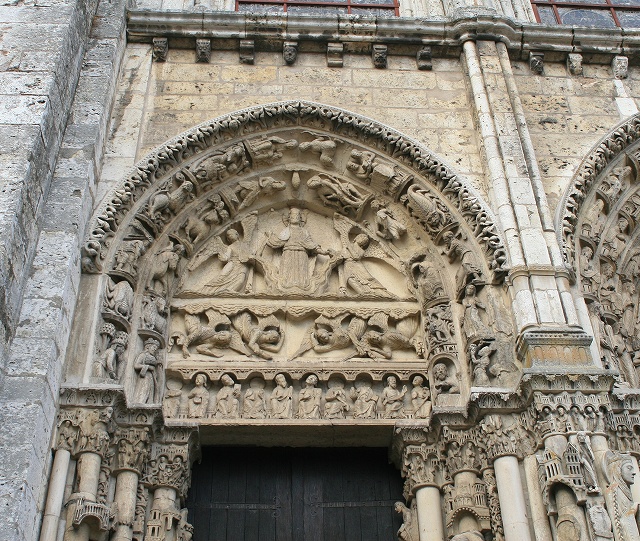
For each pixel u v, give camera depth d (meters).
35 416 6.86
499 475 7.64
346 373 8.88
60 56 8.84
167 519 7.72
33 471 6.71
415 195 9.74
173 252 9.38
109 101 9.90
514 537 7.27
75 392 7.60
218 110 10.35
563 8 12.82
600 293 9.40
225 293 9.41
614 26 12.60
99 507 7.14
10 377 7.07
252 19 11.02
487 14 11.17
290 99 10.50
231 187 10.09
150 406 7.95
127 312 8.51
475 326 8.59
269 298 9.46
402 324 9.40
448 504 7.94
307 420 8.46
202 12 11.02
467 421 8.16
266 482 8.69
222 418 8.40
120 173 9.41
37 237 8.09
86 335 8.14
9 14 9.23
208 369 8.78
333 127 10.37
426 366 9.01
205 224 9.80
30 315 7.52
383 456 8.91
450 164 9.86
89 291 8.45
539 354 7.93
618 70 11.25
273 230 10.23
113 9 10.84
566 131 10.48
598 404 7.56
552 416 7.49
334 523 8.48
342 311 9.41
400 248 9.97
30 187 7.77
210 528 8.36
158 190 9.50
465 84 10.86
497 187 9.35
